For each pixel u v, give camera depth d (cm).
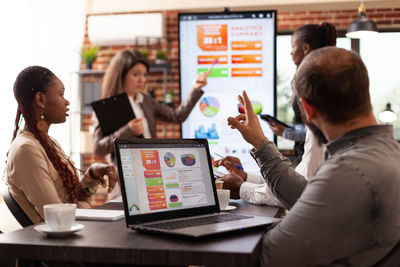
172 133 616
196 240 115
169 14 613
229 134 354
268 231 122
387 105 565
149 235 124
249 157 347
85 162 624
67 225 122
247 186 197
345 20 591
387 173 107
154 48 613
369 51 591
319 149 203
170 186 144
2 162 409
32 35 464
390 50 587
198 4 469
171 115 367
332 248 107
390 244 111
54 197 192
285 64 605
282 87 605
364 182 104
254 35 351
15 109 427
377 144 112
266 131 344
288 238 109
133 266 141
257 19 351
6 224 290
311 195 108
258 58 352
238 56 353
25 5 455
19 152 195
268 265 113
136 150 139
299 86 122
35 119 211
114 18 580
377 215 107
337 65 115
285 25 602
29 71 212
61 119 219
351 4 464
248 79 353
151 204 137
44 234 124
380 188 105
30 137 204
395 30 583
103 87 376
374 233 108
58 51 501
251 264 104
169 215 140
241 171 217
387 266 112
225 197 173
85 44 639
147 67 377
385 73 588
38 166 194
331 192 105
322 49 121
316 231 106
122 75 365
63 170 208
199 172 154
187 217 144
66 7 504
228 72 354
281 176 150
